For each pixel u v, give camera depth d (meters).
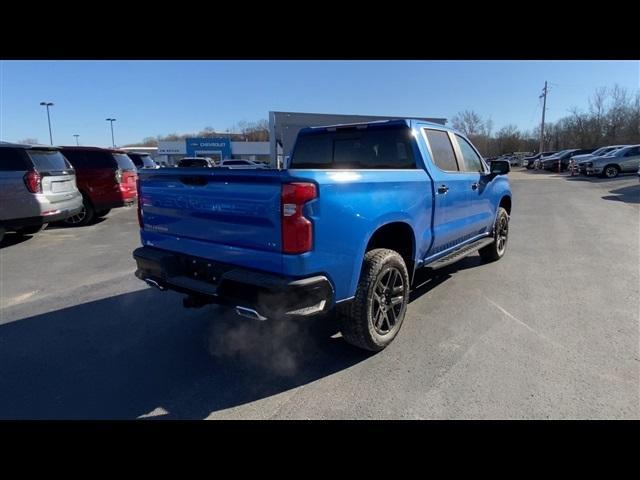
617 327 3.96
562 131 70.00
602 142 59.78
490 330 3.94
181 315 4.54
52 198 8.20
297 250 2.72
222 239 3.12
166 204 3.53
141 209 3.87
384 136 4.40
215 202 3.09
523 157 61.22
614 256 6.68
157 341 3.90
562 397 2.85
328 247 2.88
